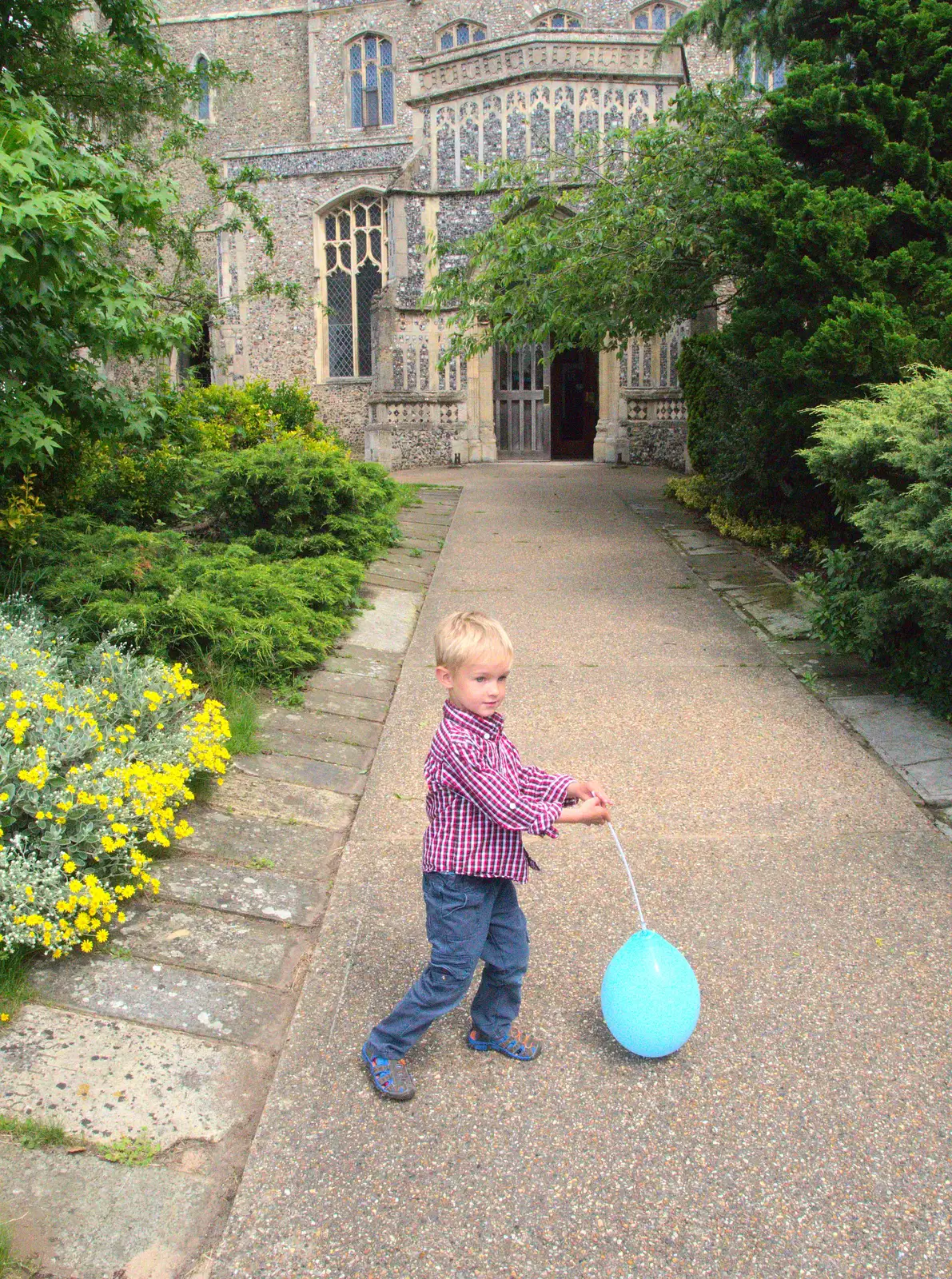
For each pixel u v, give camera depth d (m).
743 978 3.27
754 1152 2.57
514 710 5.67
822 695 5.79
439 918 2.71
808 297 7.74
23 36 7.39
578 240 10.31
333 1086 2.79
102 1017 2.99
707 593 8.09
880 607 5.39
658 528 10.64
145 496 8.34
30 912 3.14
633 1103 2.75
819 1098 2.75
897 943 3.44
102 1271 2.21
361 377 21.55
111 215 5.46
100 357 6.13
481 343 11.20
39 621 5.05
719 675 6.18
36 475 7.40
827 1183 2.47
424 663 6.61
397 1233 2.33
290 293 13.77
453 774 2.62
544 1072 2.88
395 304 17.02
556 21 24.14
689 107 9.86
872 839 4.15
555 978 3.29
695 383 12.19
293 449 8.53
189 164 24.88
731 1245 2.30
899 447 5.37
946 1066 2.86
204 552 7.86
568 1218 2.37
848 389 7.16
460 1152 2.58
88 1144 2.54
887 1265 2.24
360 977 3.29
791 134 8.27
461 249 10.54
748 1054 2.93
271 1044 2.97
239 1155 2.57
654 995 2.76
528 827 2.60
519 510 11.95
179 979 3.20
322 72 25.12
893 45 7.88
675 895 3.76
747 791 4.61
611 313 10.33
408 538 10.22
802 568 8.57
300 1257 2.27
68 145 6.57
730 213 8.33
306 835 4.25
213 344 21.72
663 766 4.89
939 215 7.24
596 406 18.45
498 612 7.71
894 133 7.98
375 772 4.91
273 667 5.84
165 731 4.35
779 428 8.18
